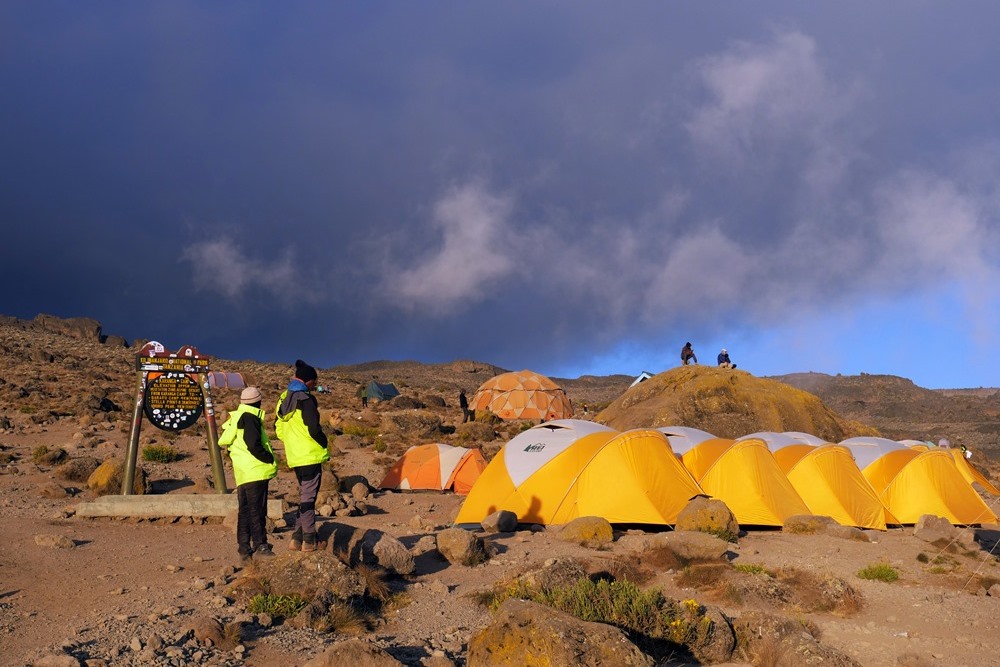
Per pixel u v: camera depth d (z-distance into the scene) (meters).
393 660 6.70
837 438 32.34
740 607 10.44
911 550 14.87
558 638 6.81
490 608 9.38
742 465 18.09
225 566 10.27
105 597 8.85
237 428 10.53
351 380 76.12
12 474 17.58
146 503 13.85
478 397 51.34
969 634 9.73
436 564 11.80
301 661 7.20
